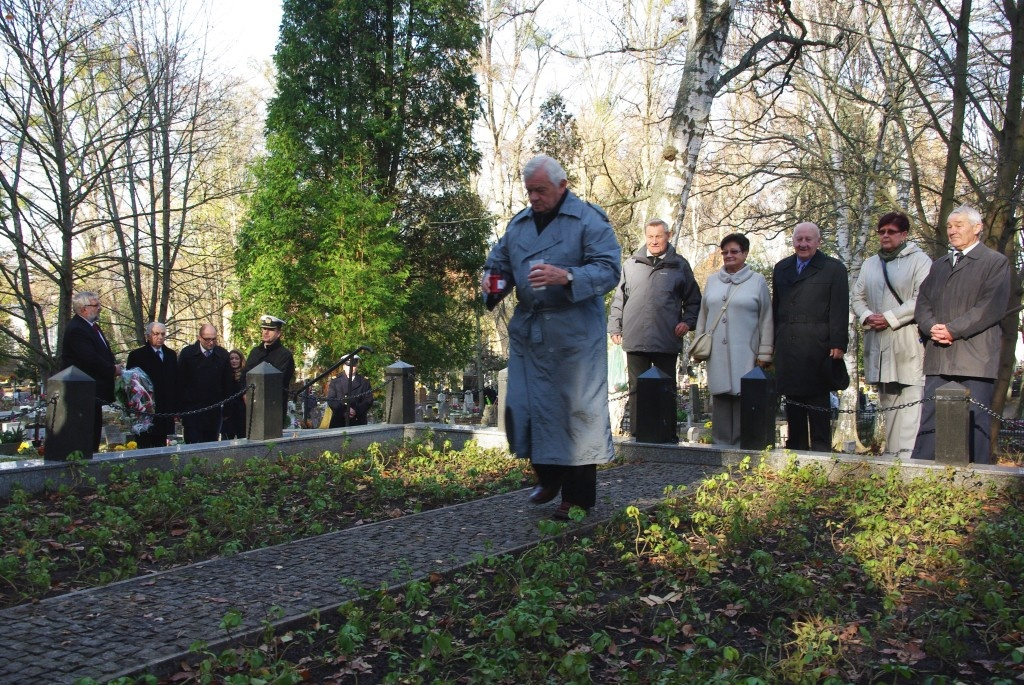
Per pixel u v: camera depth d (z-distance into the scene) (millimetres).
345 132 23672
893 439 8055
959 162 11477
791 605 4398
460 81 24734
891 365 7914
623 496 6887
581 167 28578
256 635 3973
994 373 7297
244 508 6312
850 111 19047
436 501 7074
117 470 7441
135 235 25344
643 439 9031
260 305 22750
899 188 18531
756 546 5516
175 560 5336
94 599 4422
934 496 6492
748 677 3422
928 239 11938
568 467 6008
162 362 10586
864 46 17375
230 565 5062
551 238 5828
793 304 8359
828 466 7695
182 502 6574
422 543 5547
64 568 5160
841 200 18812
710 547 5289
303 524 6176
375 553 5324
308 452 9289
